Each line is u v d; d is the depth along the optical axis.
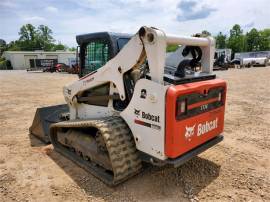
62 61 49.47
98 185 3.30
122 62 3.21
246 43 70.31
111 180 3.23
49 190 3.24
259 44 70.31
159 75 2.78
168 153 2.80
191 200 2.96
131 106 3.10
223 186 3.25
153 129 2.88
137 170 3.22
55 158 4.20
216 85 3.34
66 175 3.60
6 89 13.75
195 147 3.19
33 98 10.47
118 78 3.32
